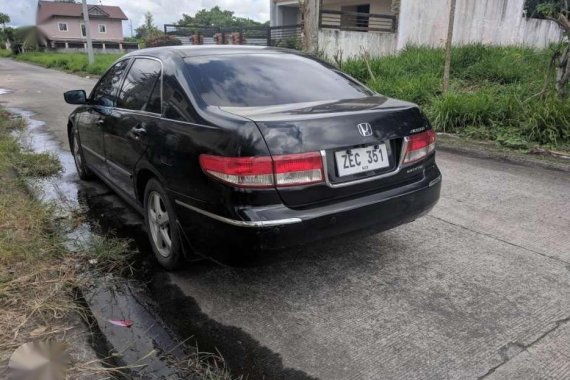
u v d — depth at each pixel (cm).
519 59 1088
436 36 1562
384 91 927
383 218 287
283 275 322
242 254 251
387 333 259
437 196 325
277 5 2014
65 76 2188
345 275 321
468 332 259
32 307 273
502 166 592
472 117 764
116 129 371
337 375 229
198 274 323
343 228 269
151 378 225
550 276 317
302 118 257
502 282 310
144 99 340
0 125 826
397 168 293
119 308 283
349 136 267
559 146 661
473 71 1041
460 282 311
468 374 228
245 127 246
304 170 251
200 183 263
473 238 378
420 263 337
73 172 566
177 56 330
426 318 272
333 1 1914
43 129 834
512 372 228
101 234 385
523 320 269
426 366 234
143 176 342
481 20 1622
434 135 325
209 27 2166
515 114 743
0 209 396
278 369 233
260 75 324
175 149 281
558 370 229
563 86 752
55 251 340
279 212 248
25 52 3612
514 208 443
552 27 1808
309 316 276
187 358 240
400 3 1462
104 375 224
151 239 340
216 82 305
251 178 243
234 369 232
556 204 454
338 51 1262
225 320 272
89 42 2420
